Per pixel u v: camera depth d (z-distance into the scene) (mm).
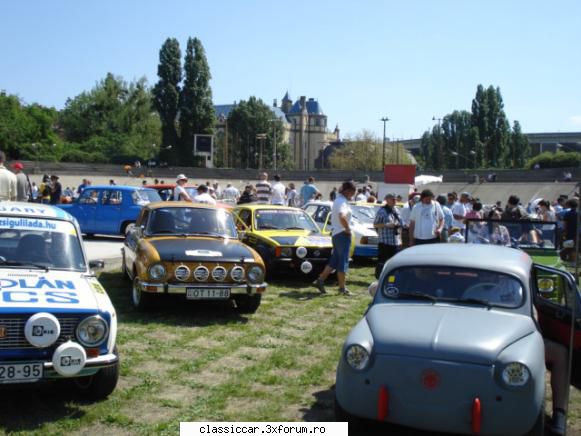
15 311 4715
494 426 4160
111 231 18031
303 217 12625
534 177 55250
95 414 4938
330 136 151375
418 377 4305
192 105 80188
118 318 8219
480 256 5531
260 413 5152
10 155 81188
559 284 5777
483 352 4289
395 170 33125
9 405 5098
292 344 7340
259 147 107625
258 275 8523
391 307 5152
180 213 9484
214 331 7793
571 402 5738
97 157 84188
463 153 92812
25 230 6043
